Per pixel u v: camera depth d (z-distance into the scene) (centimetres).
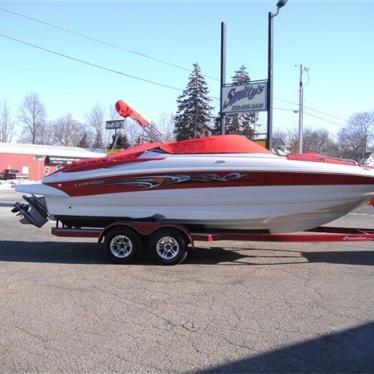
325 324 583
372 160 5791
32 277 816
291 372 458
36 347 510
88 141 9762
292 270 872
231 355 493
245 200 925
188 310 635
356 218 1683
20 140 9919
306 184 905
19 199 2542
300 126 4716
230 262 941
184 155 948
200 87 5609
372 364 476
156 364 472
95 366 466
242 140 957
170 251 916
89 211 977
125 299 685
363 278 810
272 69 1775
